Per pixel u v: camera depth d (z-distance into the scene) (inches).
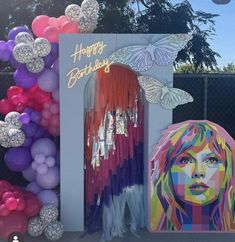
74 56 131.6
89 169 137.4
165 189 134.5
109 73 136.7
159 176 134.2
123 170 137.3
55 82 133.8
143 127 138.4
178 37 132.0
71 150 134.2
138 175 138.9
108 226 134.1
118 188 136.6
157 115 133.5
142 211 139.3
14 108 138.2
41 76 132.8
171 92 132.6
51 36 133.3
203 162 134.4
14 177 177.3
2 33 301.0
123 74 137.2
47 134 139.7
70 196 135.1
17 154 135.9
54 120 135.7
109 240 130.4
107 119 136.6
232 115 180.4
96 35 131.3
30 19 302.4
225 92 180.1
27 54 127.4
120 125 137.0
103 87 136.5
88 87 137.5
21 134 131.3
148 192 134.8
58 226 128.4
